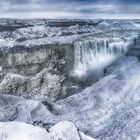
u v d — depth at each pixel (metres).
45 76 144.62
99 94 109.38
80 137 60.41
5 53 147.50
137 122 80.19
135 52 148.88
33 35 168.75
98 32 172.12
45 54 150.12
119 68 130.88
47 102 109.69
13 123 54.75
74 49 153.88
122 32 168.62
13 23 183.38
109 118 90.44
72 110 102.81
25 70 145.88
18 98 116.31
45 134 54.31
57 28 180.62
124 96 102.88
